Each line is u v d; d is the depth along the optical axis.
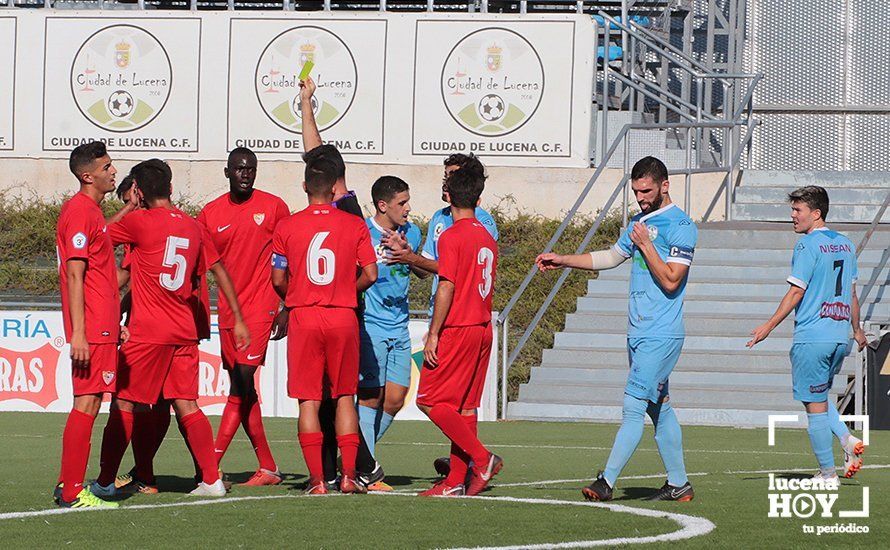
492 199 78.12
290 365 31.86
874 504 30.97
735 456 44.31
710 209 78.38
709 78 82.44
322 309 31.47
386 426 35.53
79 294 29.19
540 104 78.12
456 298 31.86
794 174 78.81
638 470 39.91
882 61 90.19
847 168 90.19
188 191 79.69
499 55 78.38
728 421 57.91
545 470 39.84
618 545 24.17
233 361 34.81
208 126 80.38
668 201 31.16
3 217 78.94
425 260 32.69
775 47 90.62
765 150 90.62
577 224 76.38
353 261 31.66
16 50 81.44
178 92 80.62
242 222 34.72
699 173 77.38
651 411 31.53
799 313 35.12
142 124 80.81
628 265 69.25
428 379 32.00
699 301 64.94
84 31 81.25
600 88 86.88
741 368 61.28
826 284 34.88
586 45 77.75
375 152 79.19
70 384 61.09
